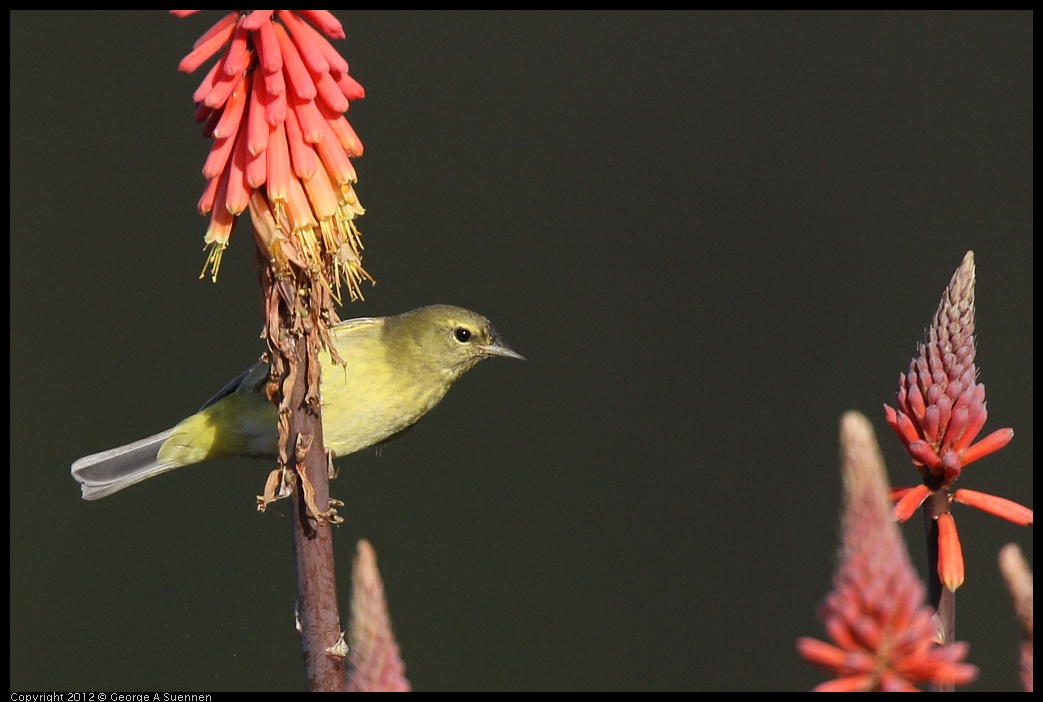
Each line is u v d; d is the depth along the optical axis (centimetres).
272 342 459
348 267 460
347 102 459
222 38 459
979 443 422
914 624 249
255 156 459
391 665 271
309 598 459
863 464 247
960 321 425
